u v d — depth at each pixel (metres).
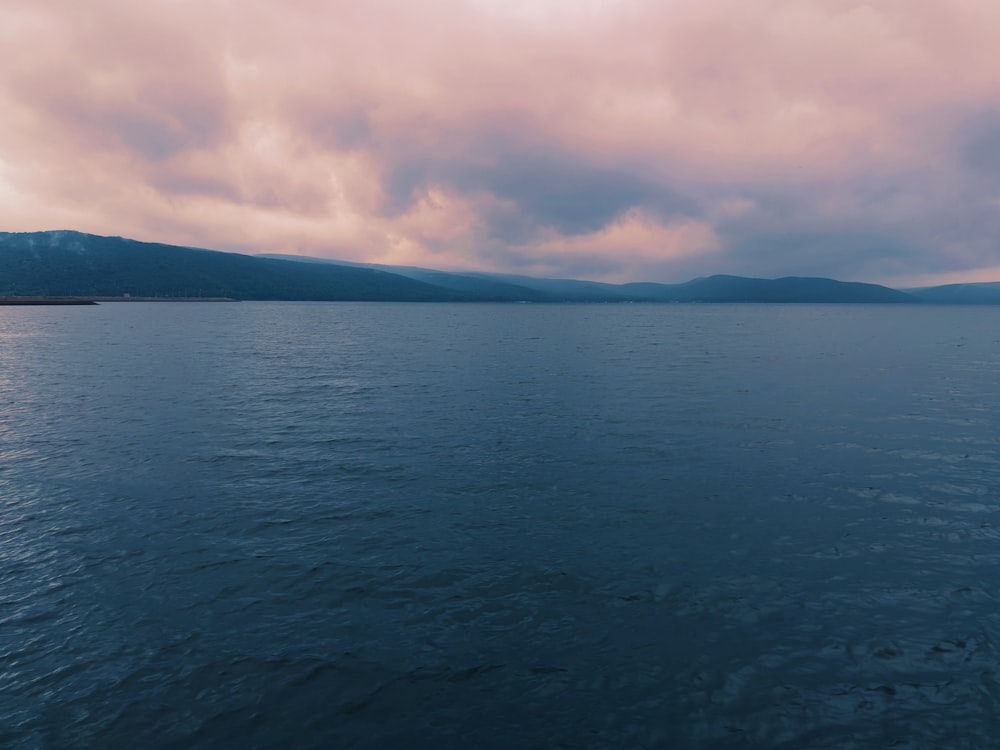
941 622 11.61
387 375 47.06
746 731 8.87
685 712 9.25
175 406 33.03
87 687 9.73
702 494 18.70
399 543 15.02
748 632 11.29
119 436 25.86
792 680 9.95
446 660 10.47
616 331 123.38
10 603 12.16
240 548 14.71
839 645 10.88
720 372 49.75
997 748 8.52
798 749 8.54
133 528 15.87
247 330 115.12
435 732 8.88
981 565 13.96
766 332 121.69
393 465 21.66
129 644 10.86
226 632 11.24
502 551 14.62
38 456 22.64
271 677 10.01
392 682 9.91
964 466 21.78
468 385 41.62
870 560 14.23
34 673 10.03
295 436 26.00
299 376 46.16
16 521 16.27
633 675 10.09
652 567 13.83
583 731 8.90
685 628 11.43
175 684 9.82
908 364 57.34
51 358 58.88
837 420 29.70
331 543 15.00
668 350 73.62
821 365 55.94
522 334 109.56
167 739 8.69
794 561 14.17
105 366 52.31
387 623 11.57
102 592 12.62
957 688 9.75
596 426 28.16
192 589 12.77
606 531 15.84
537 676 10.06
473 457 22.77
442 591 12.73
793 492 18.92
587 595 12.59
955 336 109.81
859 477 20.48
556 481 19.91
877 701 9.47
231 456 22.77
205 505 17.53
